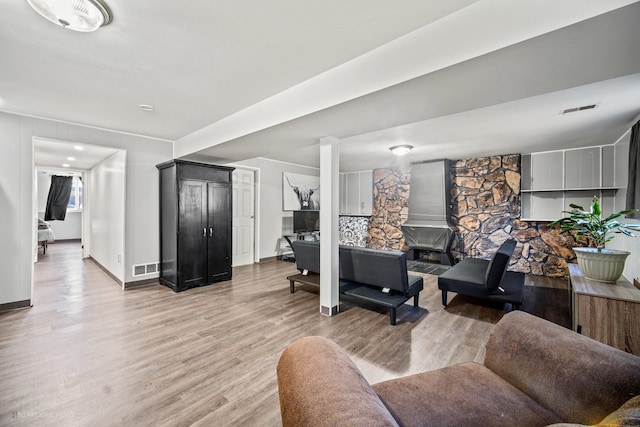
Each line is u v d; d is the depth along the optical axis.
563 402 1.05
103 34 1.74
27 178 3.24
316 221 6.54
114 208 4.40
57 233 9.13
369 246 7.39
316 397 0.79
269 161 6.24
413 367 2.09
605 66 1.53
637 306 2.03
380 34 1.72
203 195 4.20
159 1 1.46
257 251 6.02
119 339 2.51
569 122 3.31
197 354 2.27
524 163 5.15
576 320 2.24
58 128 3.43
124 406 1.67
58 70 2.19
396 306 2.82
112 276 4.56
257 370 2.05
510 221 5.25
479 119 3.22
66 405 1.67
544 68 1.56
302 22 1.63
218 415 1.61
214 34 1.75
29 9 1.52
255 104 2.84
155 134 4.06
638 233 2.95
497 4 1.37
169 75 2.27
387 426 0.67
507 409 1.06
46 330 2.67
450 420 1.00
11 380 1.90
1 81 2.38
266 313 3.14
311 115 2.36
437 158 5.66
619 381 0.97
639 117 3.02
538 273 5.00
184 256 3.98
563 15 1.21
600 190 4.55
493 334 1.37
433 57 1.60
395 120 2.48
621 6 1.09
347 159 5.86
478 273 3.59
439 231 5.63
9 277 3.15
